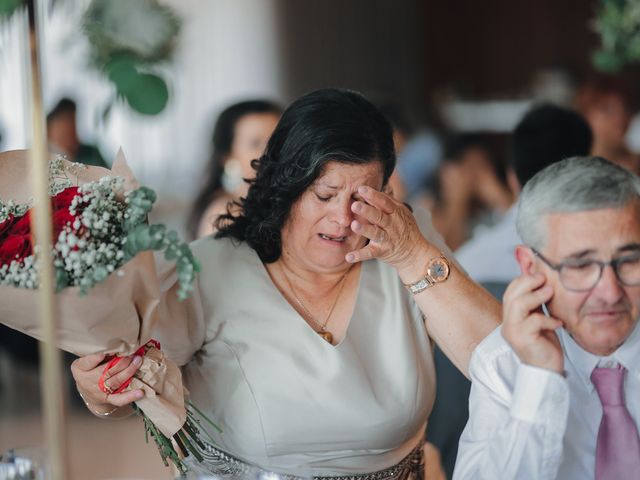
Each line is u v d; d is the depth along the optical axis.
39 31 2.23
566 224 2.17
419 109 11.73
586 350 2.32
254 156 4.80
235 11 9.14
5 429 6.05
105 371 2.50
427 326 2.76
